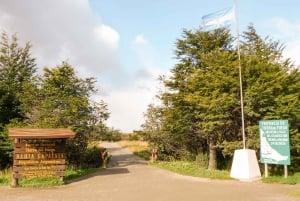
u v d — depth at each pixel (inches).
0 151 994.1
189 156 1149.7
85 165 1066.1
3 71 1245.1
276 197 502.3
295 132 831.7
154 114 1244.5
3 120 1115.9
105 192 557.9
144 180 695.7
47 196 525.3
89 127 1027.9
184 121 1000.9
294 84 882.8
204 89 899.4
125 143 2559.1
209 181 676.1
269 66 856.3
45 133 669.9
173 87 1066.7
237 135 911.7
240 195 521.0
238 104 842.8
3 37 1266.0
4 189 602.2
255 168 700.7
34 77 1214.3
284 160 685.9
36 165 665.6
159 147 1248.8
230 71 872.9
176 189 580.1
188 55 1082.7
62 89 1004.6
